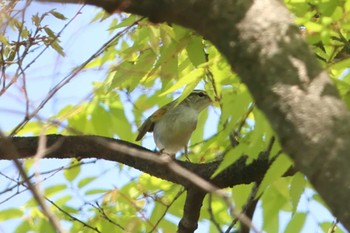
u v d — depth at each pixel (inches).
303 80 146.4
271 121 147.5
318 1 245.1
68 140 294.7
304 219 329.7
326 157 138.6
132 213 360.8
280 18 155.1
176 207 357.1
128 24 299.6
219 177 294.2
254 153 254.1
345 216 134.3
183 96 282.7
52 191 361.1
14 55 260.2
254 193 294.0
